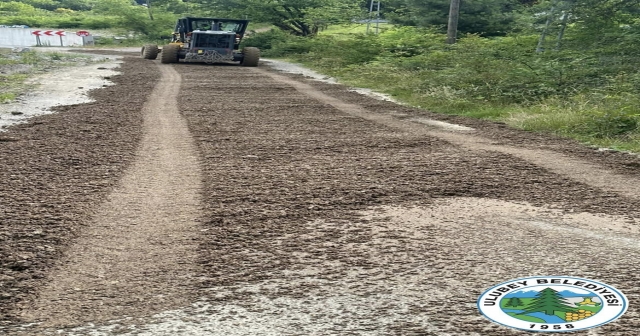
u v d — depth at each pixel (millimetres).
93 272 4266
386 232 5047
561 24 20500
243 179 6820
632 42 17734
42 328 3488
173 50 29656
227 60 29812
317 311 3676
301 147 8812
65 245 4754
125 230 5102
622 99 12250
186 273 4258
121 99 14680
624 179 6965
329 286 4027
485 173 7148
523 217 5441
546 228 5117
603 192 6344
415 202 5930
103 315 3648
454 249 4621
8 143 8875
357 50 27453
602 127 10266
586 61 16078
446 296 3820
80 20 80375
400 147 8875
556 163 7809
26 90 16500
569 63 15781
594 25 19891
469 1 34250
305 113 12688
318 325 3498
